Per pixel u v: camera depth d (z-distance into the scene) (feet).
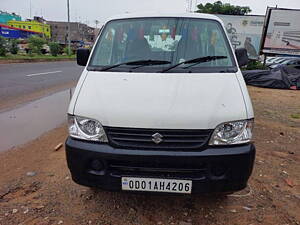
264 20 50.90
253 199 10.05
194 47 10.69
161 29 11.23
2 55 73.41
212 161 7.67
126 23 11.72
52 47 101.19
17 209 9.18
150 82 8.93
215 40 10.94
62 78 42.78
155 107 7.90
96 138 8.02
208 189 7.89
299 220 8.96
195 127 7.65
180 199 9.89
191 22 11.44
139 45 10.88
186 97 8.23
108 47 11.00
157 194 8.04
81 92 8.86
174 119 7.66
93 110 8.09
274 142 16.38
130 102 8.12
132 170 7.97
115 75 9.46
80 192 10.22
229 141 7.87
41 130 17.58
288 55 50.57
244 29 53.16
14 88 31.76
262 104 29.12
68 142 8.36
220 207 9.52
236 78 9.36
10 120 19.63
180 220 8.80
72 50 125.90
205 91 8.48
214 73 9.50
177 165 7.79
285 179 11.61
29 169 12.07
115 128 7.86
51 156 13.48
